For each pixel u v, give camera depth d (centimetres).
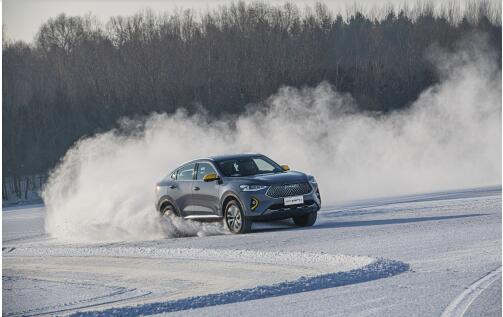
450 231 1747
